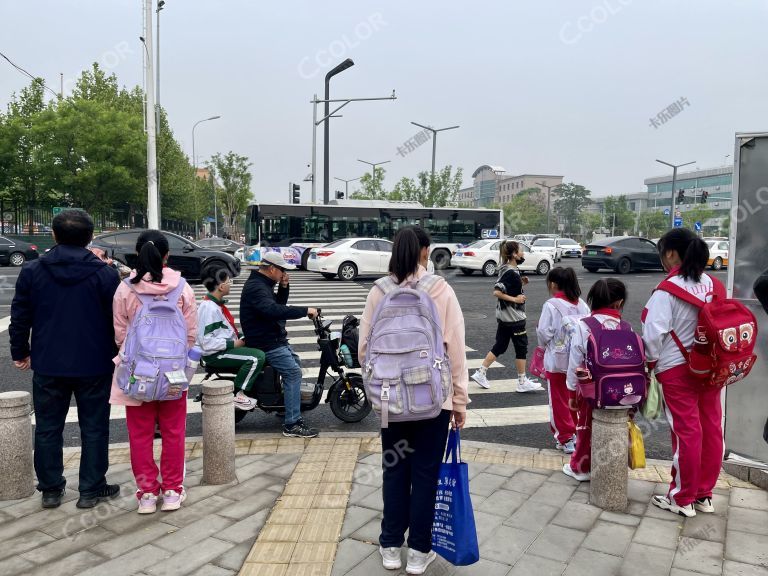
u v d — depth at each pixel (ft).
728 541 11.00
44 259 12.03
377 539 11.08
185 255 58.08
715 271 86.53
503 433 17.94
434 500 9.58
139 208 132.67
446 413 9.42
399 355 8.84
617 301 12.29
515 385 23.40
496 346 22.54
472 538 9.52
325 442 16.34
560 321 15.49
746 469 13.85
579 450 13.69
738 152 13.30
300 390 17.48
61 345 11.91
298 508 12.30
